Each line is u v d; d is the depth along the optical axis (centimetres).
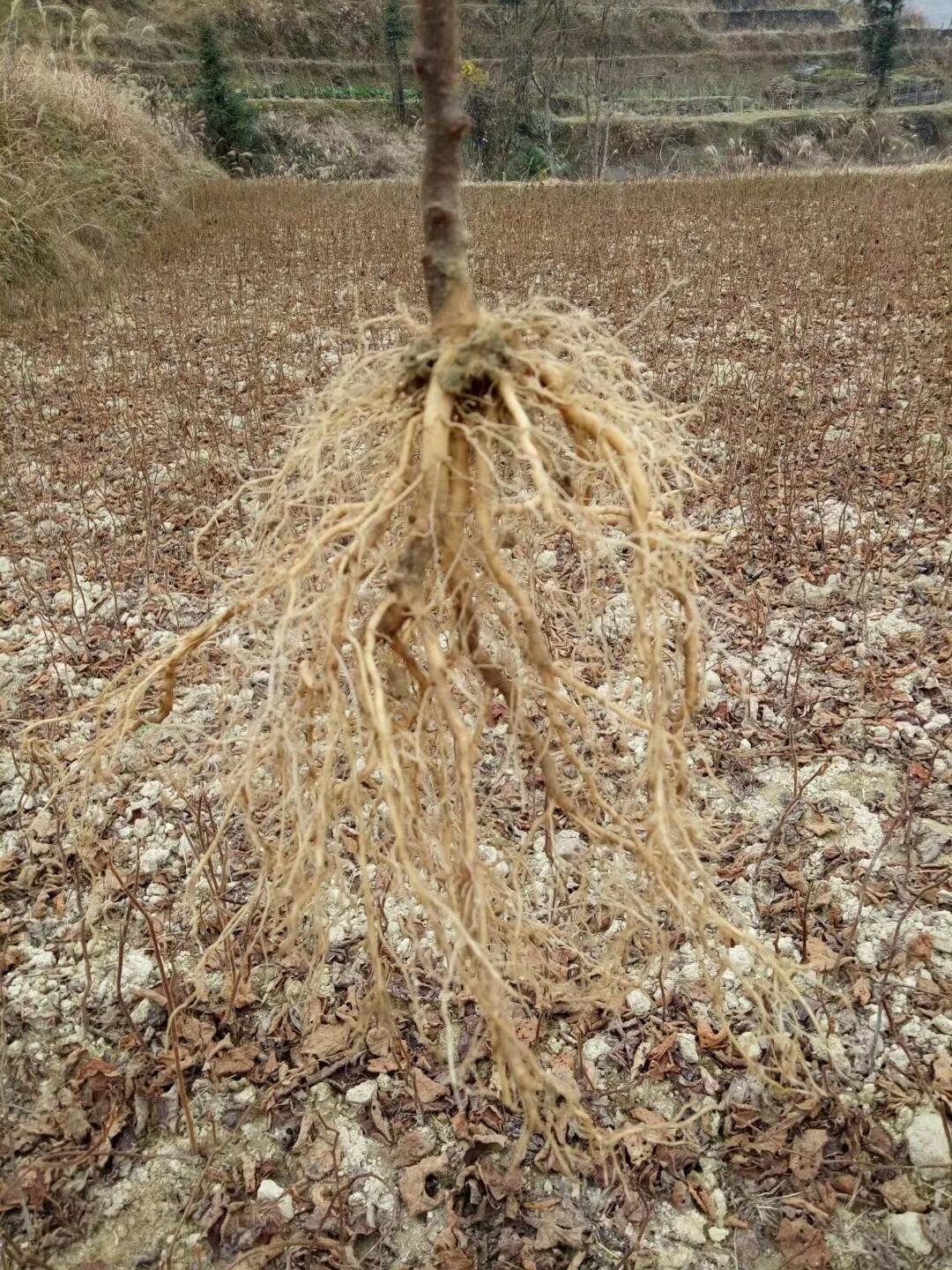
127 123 1110
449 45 122
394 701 149
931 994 203
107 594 372
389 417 136
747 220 1118
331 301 799
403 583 130
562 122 2766
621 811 193
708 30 3891
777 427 474
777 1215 168
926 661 314
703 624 159
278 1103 191
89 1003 211
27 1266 163
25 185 850
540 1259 164
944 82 3569
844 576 362
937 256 859
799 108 3338
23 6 1608
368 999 204
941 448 461
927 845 242
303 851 142
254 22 2892
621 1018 204
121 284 870
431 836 152
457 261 131
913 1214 165
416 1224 171
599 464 138
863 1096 185
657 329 673
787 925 222
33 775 270
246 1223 171
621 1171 175
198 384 598
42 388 603
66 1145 183
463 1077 189
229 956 201
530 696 174
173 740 281
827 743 280
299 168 2314
